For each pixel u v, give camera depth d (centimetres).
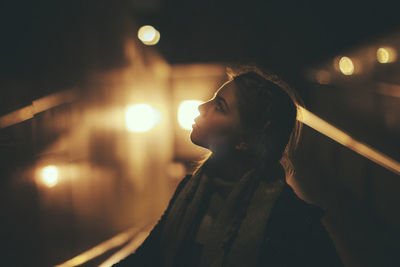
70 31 407
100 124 498
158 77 891
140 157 696
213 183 128
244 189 117
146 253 137
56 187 342
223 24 1053
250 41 1044
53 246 328
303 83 948
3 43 265
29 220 288
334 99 852
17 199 273
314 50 1016
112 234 496
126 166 607
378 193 513
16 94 280
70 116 396
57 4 372
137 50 730
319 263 106
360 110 783
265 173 120
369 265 378
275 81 137
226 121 120
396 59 870
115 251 444
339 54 981
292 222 109
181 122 985
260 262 107
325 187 563
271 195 114
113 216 515
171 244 124
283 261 106
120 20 630
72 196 383
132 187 628
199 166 137
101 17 529
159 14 941
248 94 120
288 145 139
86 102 449
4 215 255
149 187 741
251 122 119
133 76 689
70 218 372
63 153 369
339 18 995
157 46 893
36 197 302
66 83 388
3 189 255
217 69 1038
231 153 122
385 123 727
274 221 110
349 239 418
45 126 332
